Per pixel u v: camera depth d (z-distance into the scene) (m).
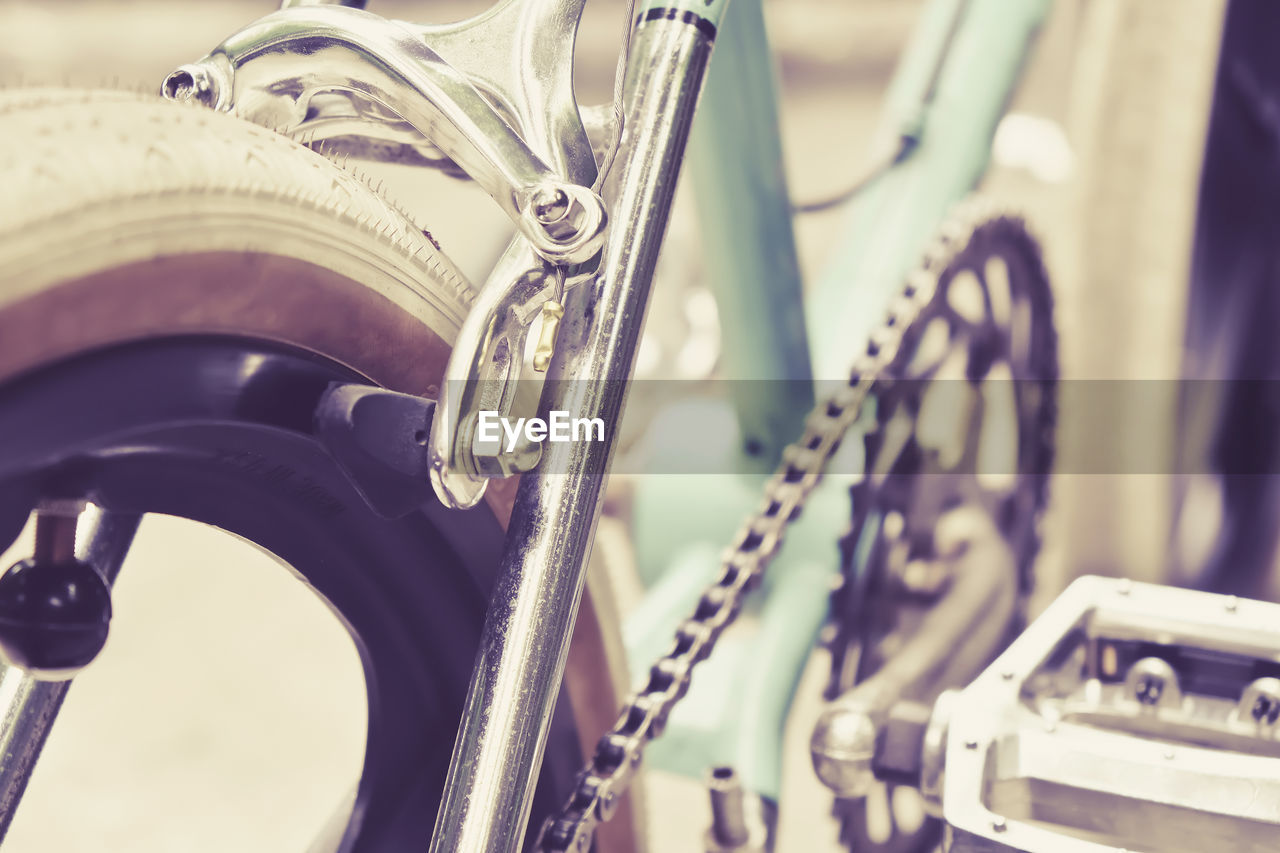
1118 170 1.52
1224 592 1.66
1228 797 0.65
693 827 1.56
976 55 1.55
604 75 6.14
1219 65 1.53
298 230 0.56
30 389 0.47
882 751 0.81
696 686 1.30
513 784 0.57
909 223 1.53
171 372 0.52
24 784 0.69
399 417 0.58
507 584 0.59
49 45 7.88
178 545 2.53
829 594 1.28
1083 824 0.68
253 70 0.62
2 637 0.56
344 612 0.71
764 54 1.24
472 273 1.57
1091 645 0.82
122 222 0.48
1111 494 1.56
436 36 0.61
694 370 2.18
